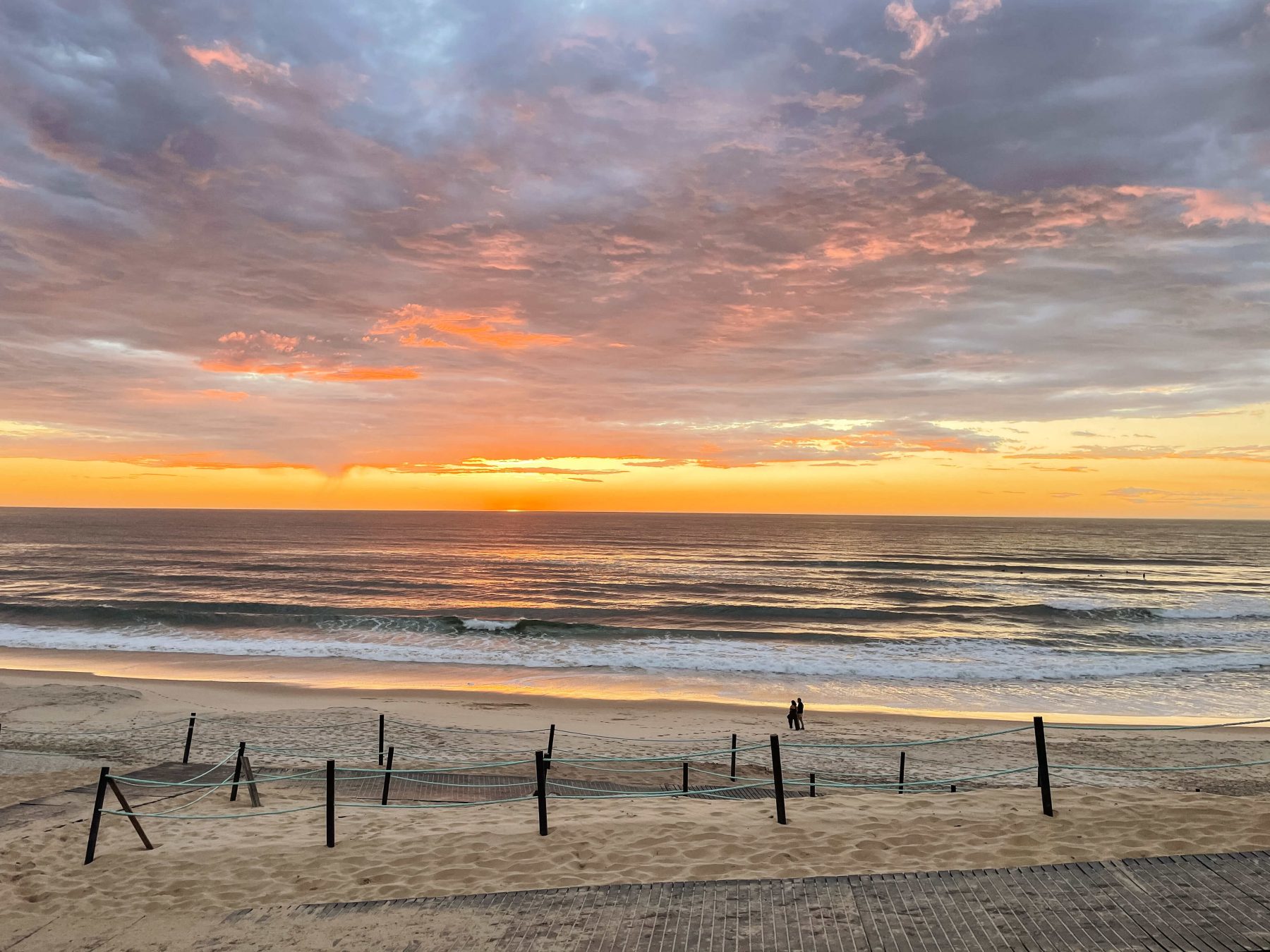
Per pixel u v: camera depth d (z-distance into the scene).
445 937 5.20
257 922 5.71
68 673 26.58
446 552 94.31
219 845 7.87
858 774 14.79
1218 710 22.17
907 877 5.64
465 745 16.92
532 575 68.19
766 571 73.38
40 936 5.74
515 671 27.77
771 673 27.58
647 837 7.09
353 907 5.82
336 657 29.92
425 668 28.27
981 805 7.72
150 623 36.97
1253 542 136.62
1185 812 6.84
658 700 23.33
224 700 22.19
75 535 121.56
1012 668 28.17
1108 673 27.36
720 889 5.62
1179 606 48.34
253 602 46.62
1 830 8.55
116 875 6.91
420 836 7.76
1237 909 4.86
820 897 5.39
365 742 16.89
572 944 4.99
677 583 62.22
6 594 49.62
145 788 10.96
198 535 125.31
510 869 6.50
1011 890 5.29
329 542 111.81
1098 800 7.61
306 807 9.73
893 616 43.16
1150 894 5.12
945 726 19.75
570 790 11.62
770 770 14.88
